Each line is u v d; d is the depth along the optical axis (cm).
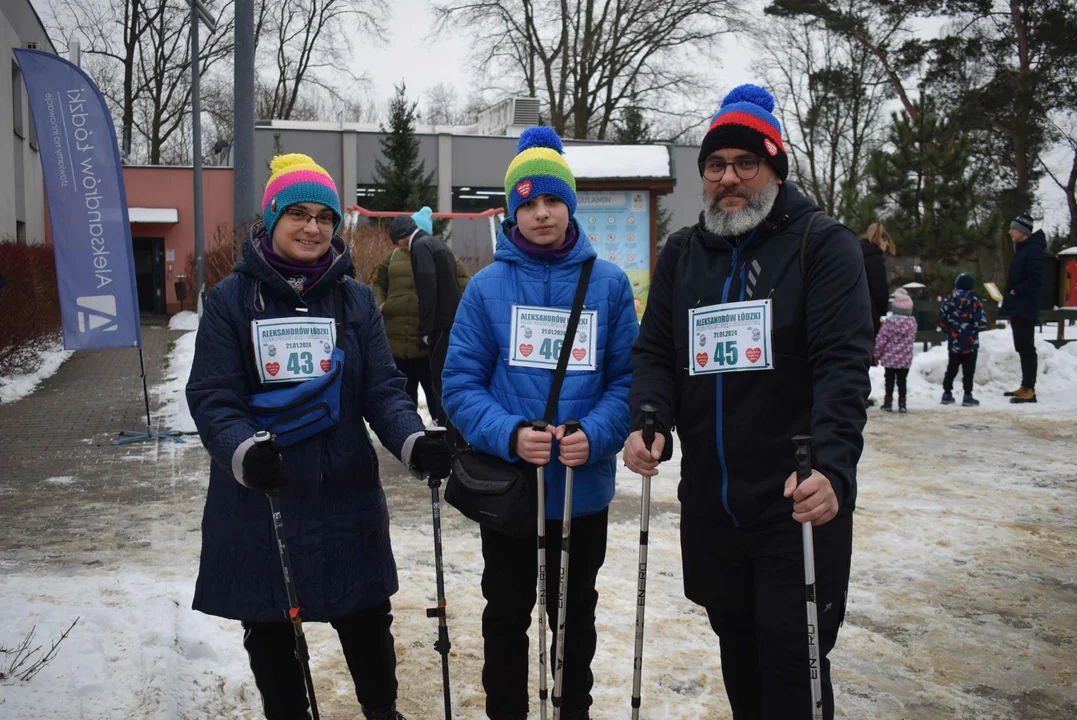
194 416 266
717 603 269
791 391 253
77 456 775
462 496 289
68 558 498
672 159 1169
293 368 273
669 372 277
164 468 730
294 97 3988
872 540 546
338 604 271
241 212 1052
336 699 340
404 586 459
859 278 248
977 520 588
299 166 277
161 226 2739
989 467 750
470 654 380
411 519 586
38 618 370
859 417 237
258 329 271
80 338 830
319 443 273
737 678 279
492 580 302
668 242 286
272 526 267
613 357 308
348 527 275
